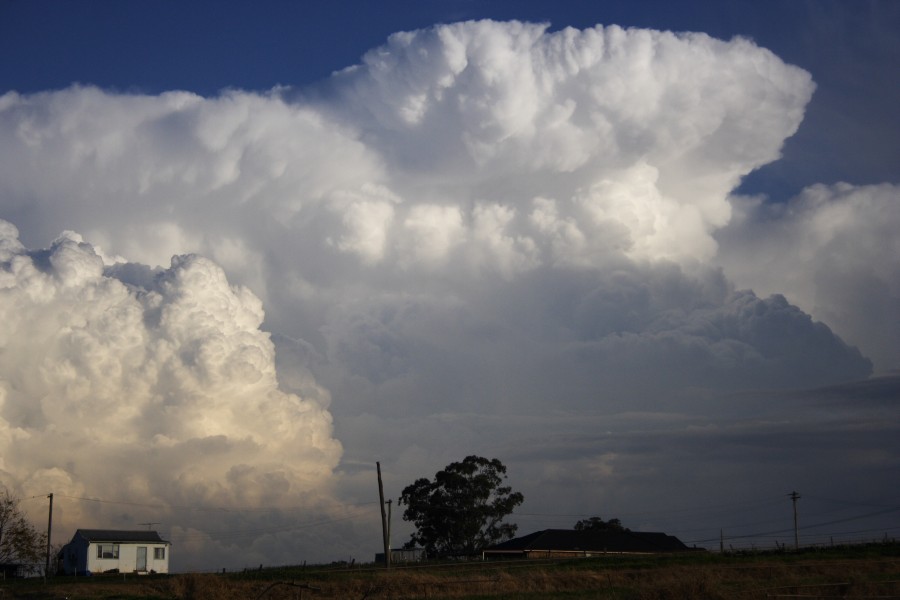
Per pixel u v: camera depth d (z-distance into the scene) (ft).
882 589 140.26
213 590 172.14
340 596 165.68
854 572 177.27
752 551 257.96
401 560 321.73
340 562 286.05
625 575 188.34
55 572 292.20
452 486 359.66
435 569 232.12
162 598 172.35
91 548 283.59
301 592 158.40
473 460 365.20
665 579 169.48
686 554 270.05
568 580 180.24
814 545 261.85
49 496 282.36
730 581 164.96
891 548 240.94
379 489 244.63
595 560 254.88
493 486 363.15
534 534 341.00
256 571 225.35
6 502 278.26
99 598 172.76
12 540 274.98
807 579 166.61
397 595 165.68
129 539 290.76
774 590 141.79
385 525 243.19
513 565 237.25
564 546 326.65
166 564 295.28
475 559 317.63
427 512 361.30
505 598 150.20
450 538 362.33
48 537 279.49
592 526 449.48
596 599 140.05
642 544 337.93
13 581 238.27
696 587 138.92
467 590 170.71
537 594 156.66
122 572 282.36
